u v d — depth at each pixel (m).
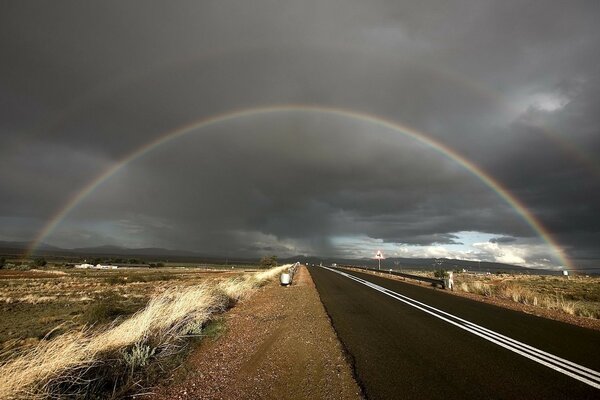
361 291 21.55
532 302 16.62
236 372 6.45
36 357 5.13
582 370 6.36
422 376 6.04
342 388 5.55
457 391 5.37
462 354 7.40
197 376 6.18
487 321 11.38
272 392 5.52
